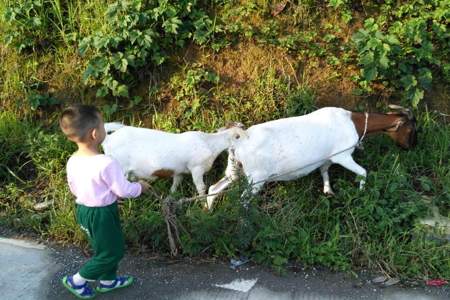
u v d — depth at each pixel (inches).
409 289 148.3
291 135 164.4
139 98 204.4
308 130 165.9
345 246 159.9
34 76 215.8
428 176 185.3
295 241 159.5
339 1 197.3
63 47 217.0
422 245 158.4
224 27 203.5
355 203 170.2
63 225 171.9
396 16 203.0
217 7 209.6
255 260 157.8
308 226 167.6
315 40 204.2
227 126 175.3
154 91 204.2
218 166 186.9
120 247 137.9
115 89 199.3
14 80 215.8
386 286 149.3
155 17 198.4
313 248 158.1
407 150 187.3
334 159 171.2
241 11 205.9
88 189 129.2
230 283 150.0
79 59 214.1
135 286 149.0
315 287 148.7
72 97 212.2
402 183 173.0
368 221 165.0
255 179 164.7
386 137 191.8
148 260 159.6
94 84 208.5
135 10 200.2
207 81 202.5
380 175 175.8
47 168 194.1
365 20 200.8
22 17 216.5
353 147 171.2
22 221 177.9
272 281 150.8
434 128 195.3
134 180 170.4
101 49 201.6
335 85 201.0
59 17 214.5
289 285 149.3
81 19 215.3
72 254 164.1
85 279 138.9
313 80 201.3
